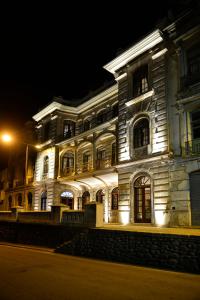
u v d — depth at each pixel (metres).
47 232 19.61
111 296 7.45
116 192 26.69
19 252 16.83
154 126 20.52
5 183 45.47
